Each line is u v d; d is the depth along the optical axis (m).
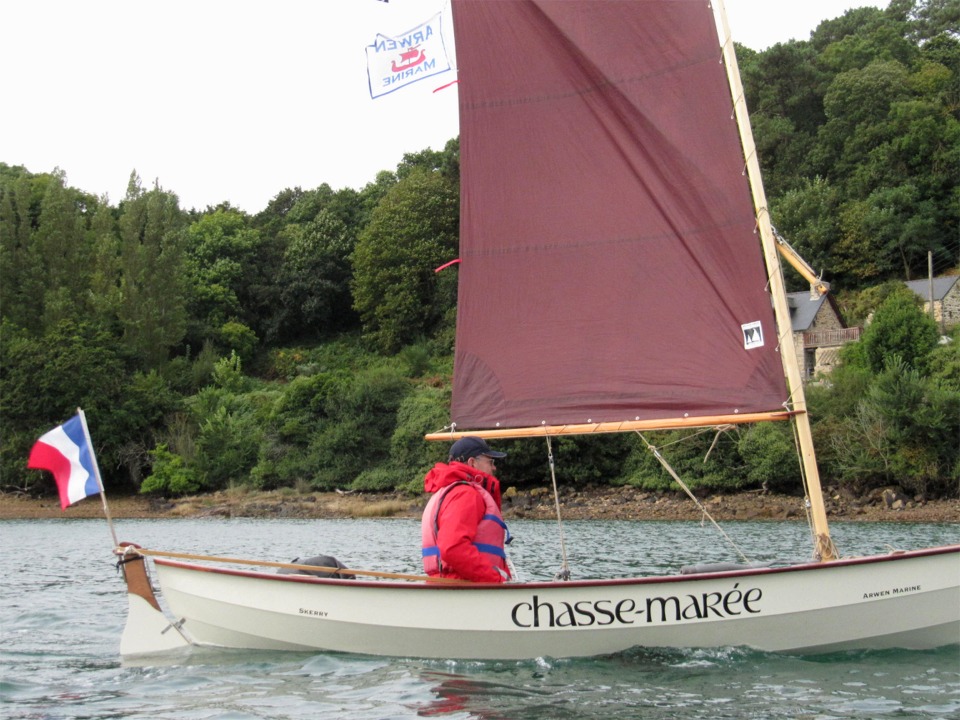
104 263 72.75
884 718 7.81
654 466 47.09
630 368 10.69
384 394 58.66
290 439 59.00
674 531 32.19
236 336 83.56
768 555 22.31
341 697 8.66
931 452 39.84
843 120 82.25
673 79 10.45
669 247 10.52
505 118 11.29
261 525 41.19
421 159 96.56
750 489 45.66
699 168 10.31
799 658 9.75
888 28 93.19
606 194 10.84
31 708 8.59
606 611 9.67
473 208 11.45
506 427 11.16
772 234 9.87
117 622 13.64
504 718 7.95
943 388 43.31
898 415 40.34
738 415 10.06
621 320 10.76
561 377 10.97
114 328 71.00
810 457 9.85
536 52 11.14
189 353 77.94
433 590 9.76
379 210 82.62
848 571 9.59
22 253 70.12
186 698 8.79
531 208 11.19
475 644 9.84
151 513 50.47
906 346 47.47
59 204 72.50
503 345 11.24
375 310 81.19
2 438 55.06
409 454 55.31
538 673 9.36
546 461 49.28
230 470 57.12
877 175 77.00
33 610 14.84
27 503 53.06
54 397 55.78
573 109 10.95
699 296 10.37
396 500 52.50
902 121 78.38
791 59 89.69
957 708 8.07
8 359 56.59
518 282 11.23
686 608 9.69
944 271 72.25
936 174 75.06
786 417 9.91
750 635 9.78
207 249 88.81
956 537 28.12
